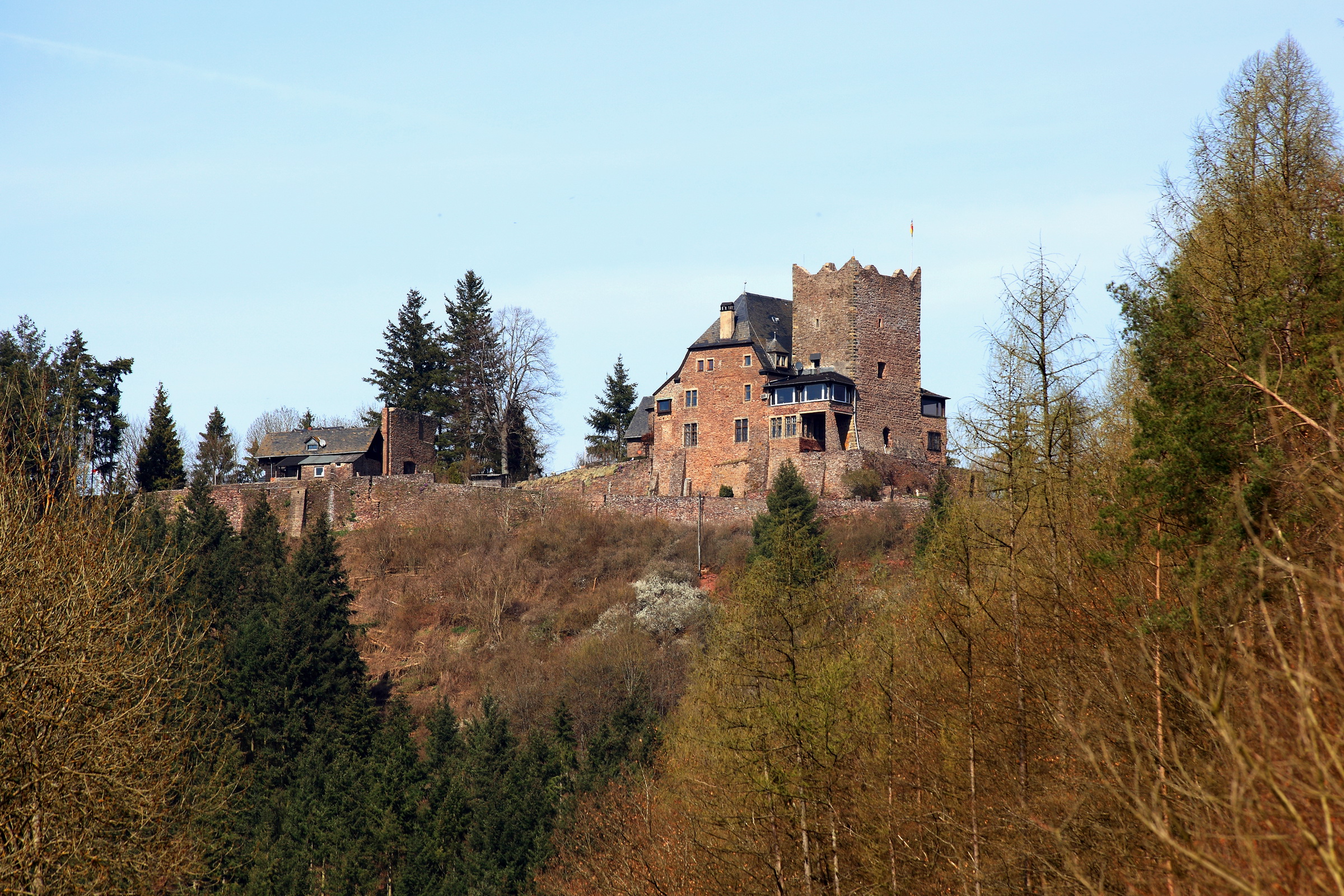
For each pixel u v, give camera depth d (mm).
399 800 43969
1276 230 22312
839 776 24031
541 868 42031
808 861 23516
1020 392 21828
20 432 23594
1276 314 18250
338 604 56719
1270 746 10070
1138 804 11766
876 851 23094
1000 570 23703
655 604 61375
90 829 19047
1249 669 10805
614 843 36000
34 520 21250
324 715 51781
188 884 27844
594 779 43875
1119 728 17109
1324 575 12180
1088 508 23188
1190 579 16484
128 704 21688
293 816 44031
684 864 30406
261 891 38375
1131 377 26141
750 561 61406
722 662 27688
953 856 21469
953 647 23266
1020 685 19516
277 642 52688
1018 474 21797
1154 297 21000
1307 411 15664
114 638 21594
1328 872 9305
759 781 23672
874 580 40219
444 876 42438
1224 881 9867
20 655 19203
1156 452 18766
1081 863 16031
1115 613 19562
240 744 49438
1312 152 23859
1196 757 14508
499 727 48625
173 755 22750
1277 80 24797
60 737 19328
